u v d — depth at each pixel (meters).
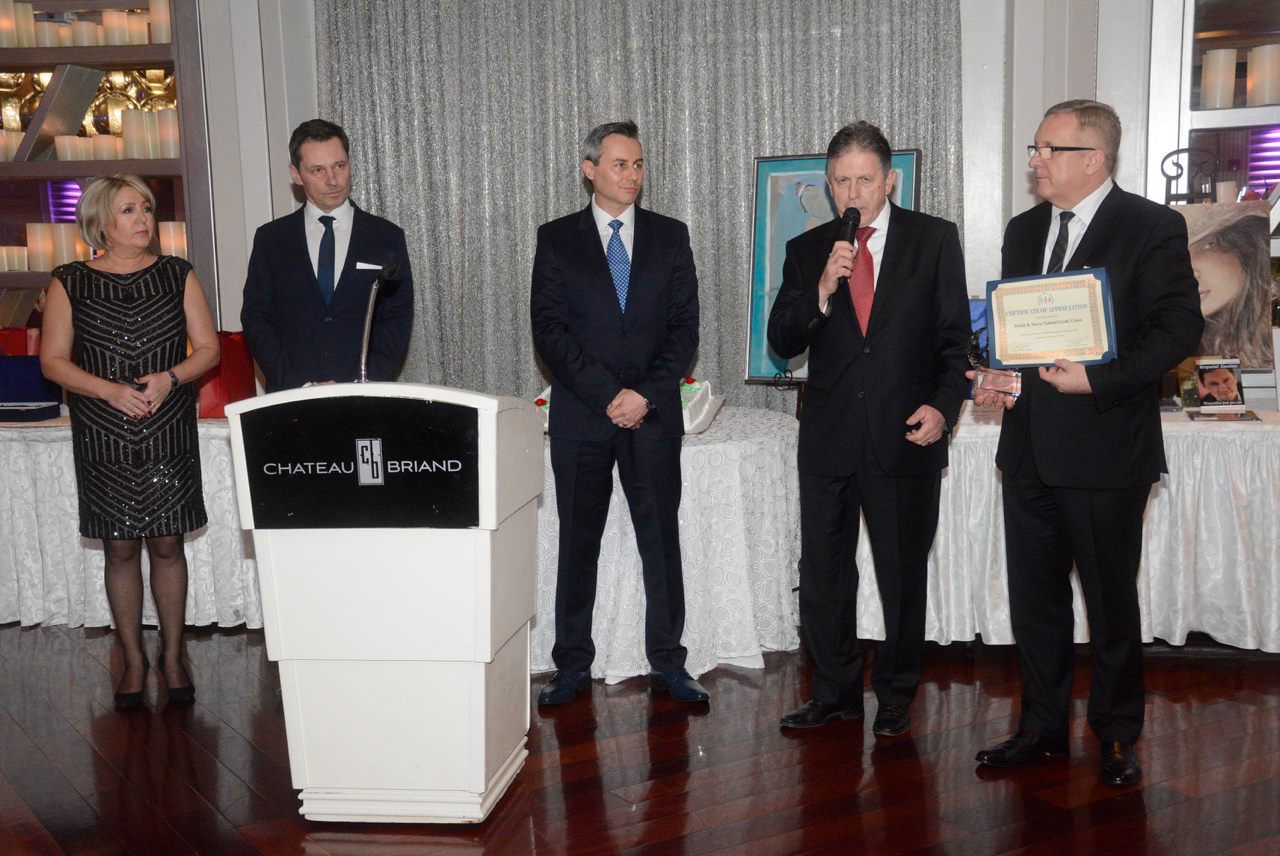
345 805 2.45
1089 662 3.43
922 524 2.79
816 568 2.88
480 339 4.52
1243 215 3.62
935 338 2.77
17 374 3.97
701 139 4.31
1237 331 3.63
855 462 2.75
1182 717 2.99
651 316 3.06
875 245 2.78
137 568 3.24
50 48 4.46
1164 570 3.45
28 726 3.09
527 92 4.38
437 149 4.45
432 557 2.30
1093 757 2.73
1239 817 2.40
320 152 3.26
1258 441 3.33
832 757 2.77
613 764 2.77
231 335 3.96
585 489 3.10
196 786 2.69
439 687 2.38
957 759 2.74
